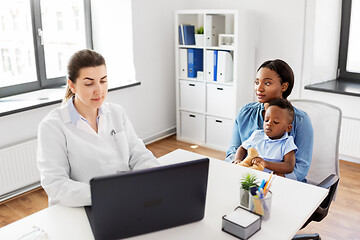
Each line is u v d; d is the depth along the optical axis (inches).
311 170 82.3
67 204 57.1
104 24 148.3
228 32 155.1
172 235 50.3
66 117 62.7
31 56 132.0
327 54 142.2
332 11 138.1
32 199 115.3
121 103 147.0
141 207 48.1
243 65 142.9
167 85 165.9
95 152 63.9
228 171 69.9
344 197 113.5
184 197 50.3
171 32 161.6
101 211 46.3
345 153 134.2
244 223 49.6
